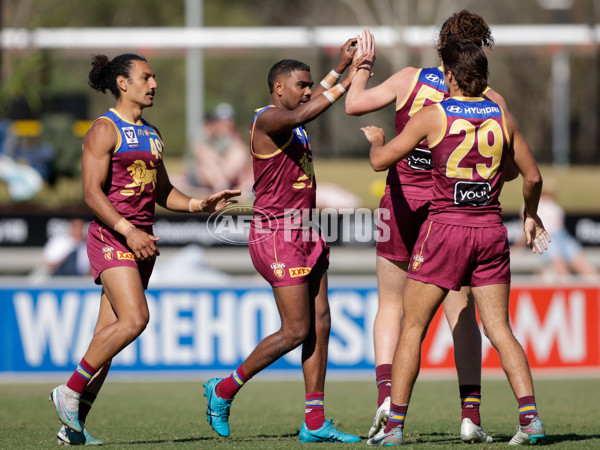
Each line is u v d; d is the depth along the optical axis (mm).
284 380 36094
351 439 18109
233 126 57531
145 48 60562
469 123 16141
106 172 17719
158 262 48031
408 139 16453
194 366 35250
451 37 16688
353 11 131750
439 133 16219
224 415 19156
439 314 35531
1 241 50688
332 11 135000
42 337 34938
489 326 16703
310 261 18406
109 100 109062
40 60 59312
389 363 18859
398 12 97375
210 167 56188
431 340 35531
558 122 103188
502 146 16312
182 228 51062
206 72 121875
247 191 55500
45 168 56906
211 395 19094
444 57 16594
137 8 124562
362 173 64250
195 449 16859
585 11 105125
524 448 16281
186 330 35219
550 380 34812
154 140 18359
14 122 58062
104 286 17891
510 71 128250
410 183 18922
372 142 17531
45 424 22734
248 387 33781
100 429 21562
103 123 17828
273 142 18078
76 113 62812
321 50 62344
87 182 17547
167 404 28250
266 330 35281
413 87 17859
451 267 16375
